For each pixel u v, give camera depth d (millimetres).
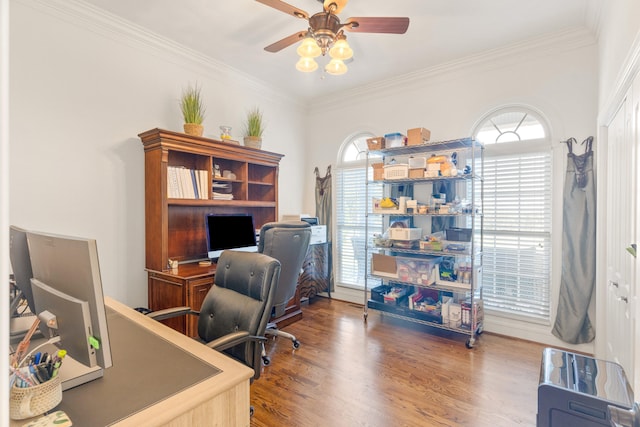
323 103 4531
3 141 378
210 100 3473
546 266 3020
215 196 3240
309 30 2215
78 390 944
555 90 2934
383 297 3580
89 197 2605
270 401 2098
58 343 1045
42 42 2359
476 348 2910
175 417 856
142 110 2922
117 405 875
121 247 2797
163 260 2775
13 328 1366
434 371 2494
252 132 3566
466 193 3381
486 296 3324
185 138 2873
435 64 3465
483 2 2430
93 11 2539
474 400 2123
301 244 2859
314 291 4121
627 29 1692
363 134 4273
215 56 3326
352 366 2562
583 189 2773
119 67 2768
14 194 2262
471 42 3008
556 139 2932
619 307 2018
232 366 1095
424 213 3242
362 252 4258
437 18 2633
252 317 1604
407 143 3396
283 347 2906
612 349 2215
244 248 3434
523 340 3090
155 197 2801
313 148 4688
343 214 4441
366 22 2082
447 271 3170
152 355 1173
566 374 1030
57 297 935
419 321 3283
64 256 917
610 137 2340
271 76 3814
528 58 3059
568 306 2836
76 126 2531
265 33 2898
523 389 2256
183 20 2699
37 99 2344
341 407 2039
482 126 3379
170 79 3121
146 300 2957
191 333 2584
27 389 797
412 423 1893
